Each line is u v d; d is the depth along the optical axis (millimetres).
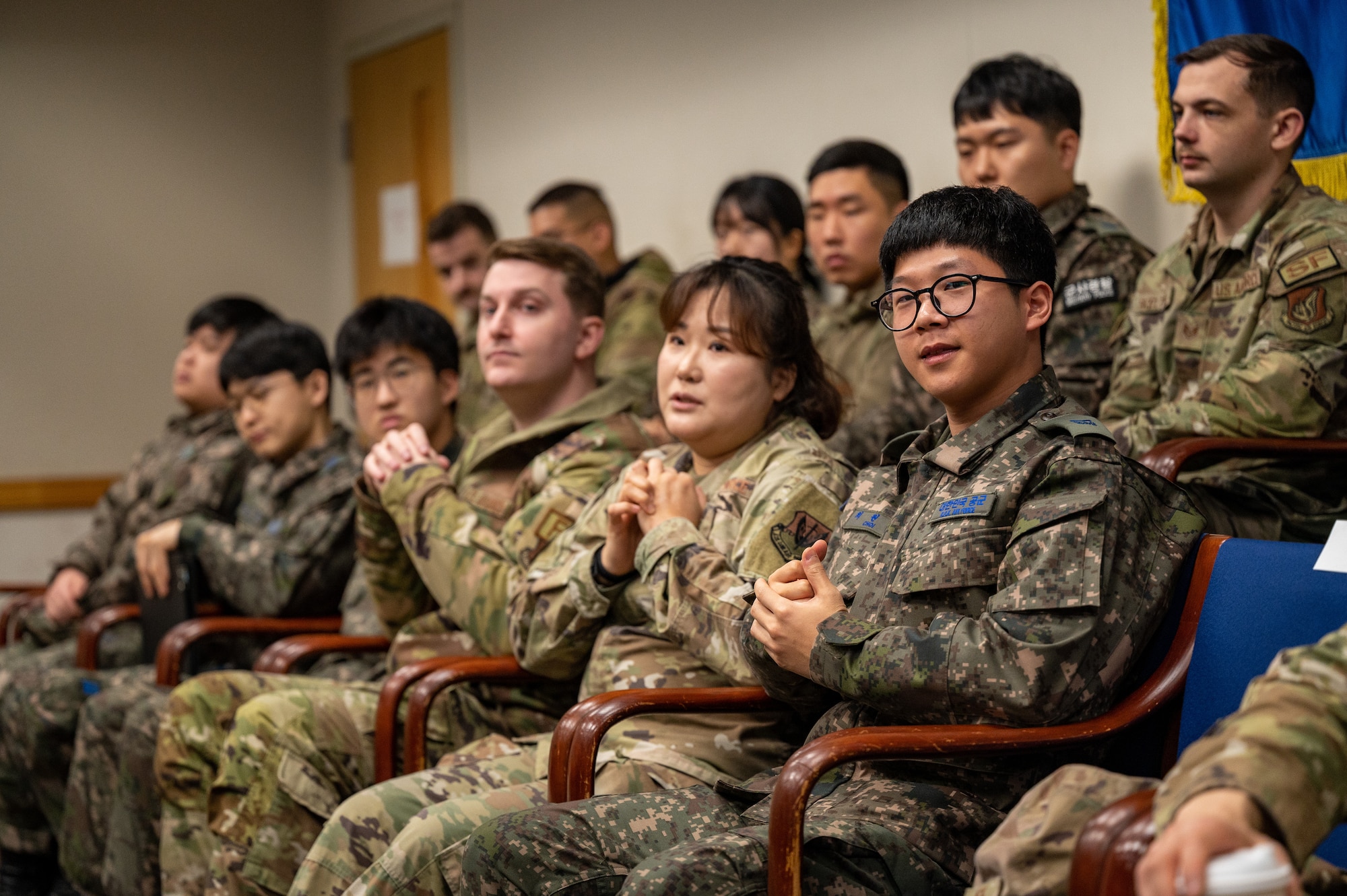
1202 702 1547
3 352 5637
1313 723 1080
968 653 1451
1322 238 2152
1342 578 1477
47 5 5758
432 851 1801
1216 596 1572
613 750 1867
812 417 2133
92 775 2877
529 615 2168
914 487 1719
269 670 2643
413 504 2420
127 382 5918
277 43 6312
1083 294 2680
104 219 5883
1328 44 2535
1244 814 1021
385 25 5969
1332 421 2160
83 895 2979
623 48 4648
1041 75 2770
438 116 5672
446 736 2381
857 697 1535
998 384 1666
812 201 3312
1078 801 1270
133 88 5957
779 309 2041
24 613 3992
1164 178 2848
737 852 1449
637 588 2014
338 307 6418
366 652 2744
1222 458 2090
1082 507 1476
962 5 3447
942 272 1634
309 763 2322
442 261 4438
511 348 2551
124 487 4035
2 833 3289
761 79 4090
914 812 1498
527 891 1589
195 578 3143
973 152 2834
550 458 2451
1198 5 2762
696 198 4375
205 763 2494
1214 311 2322
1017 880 1230
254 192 6250
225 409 3986
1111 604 1470
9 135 5684
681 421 2059
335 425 3320
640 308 3801
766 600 1640
